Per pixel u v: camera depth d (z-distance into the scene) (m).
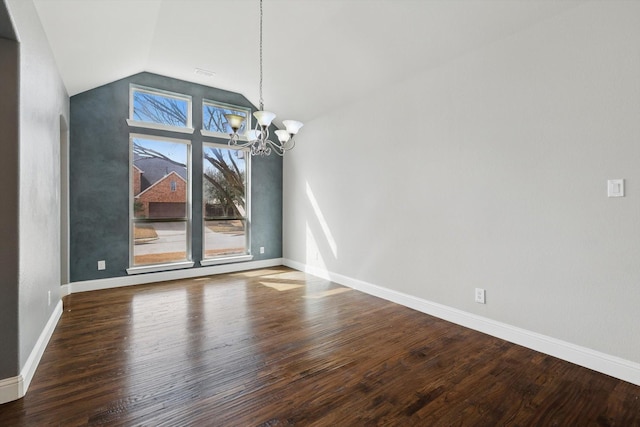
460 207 3.08
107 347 2.55
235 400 1.88
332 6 3.01
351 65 3.70
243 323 3.09
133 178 4.50
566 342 2.38
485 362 2.35
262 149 2.92
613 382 2.08
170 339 2.71
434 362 2.35
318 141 4.97
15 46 1.89
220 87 5.07
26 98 2.04
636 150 2.04
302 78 4.27
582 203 2.28
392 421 1.71
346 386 2.04
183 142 4.82
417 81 3.47
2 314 1.85
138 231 4.55
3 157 1.85
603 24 2.16
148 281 4.56
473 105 2.95
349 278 4.43
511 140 2.68
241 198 5.48
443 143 3.22
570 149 2.33
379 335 2.83
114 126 4.32
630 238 2.08
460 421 1.72
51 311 2.87
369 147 4.09
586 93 2.25
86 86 3.99
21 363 1.94
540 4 2.37
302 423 1.69
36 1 2.17
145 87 4.52
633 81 2.05
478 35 2.77
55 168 3.11
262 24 3.38
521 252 2.63
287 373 2.19
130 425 1.66
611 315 2.16
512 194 2.68
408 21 2.90
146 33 3.37
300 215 5.41
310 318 3.24
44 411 1.76
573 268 2.34
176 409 1.79
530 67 2.54
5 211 1.85
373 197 4.05
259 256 5.63
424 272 3.43
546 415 1.77
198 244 5.00
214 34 3.58
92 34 2.87
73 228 4.07
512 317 2.70
